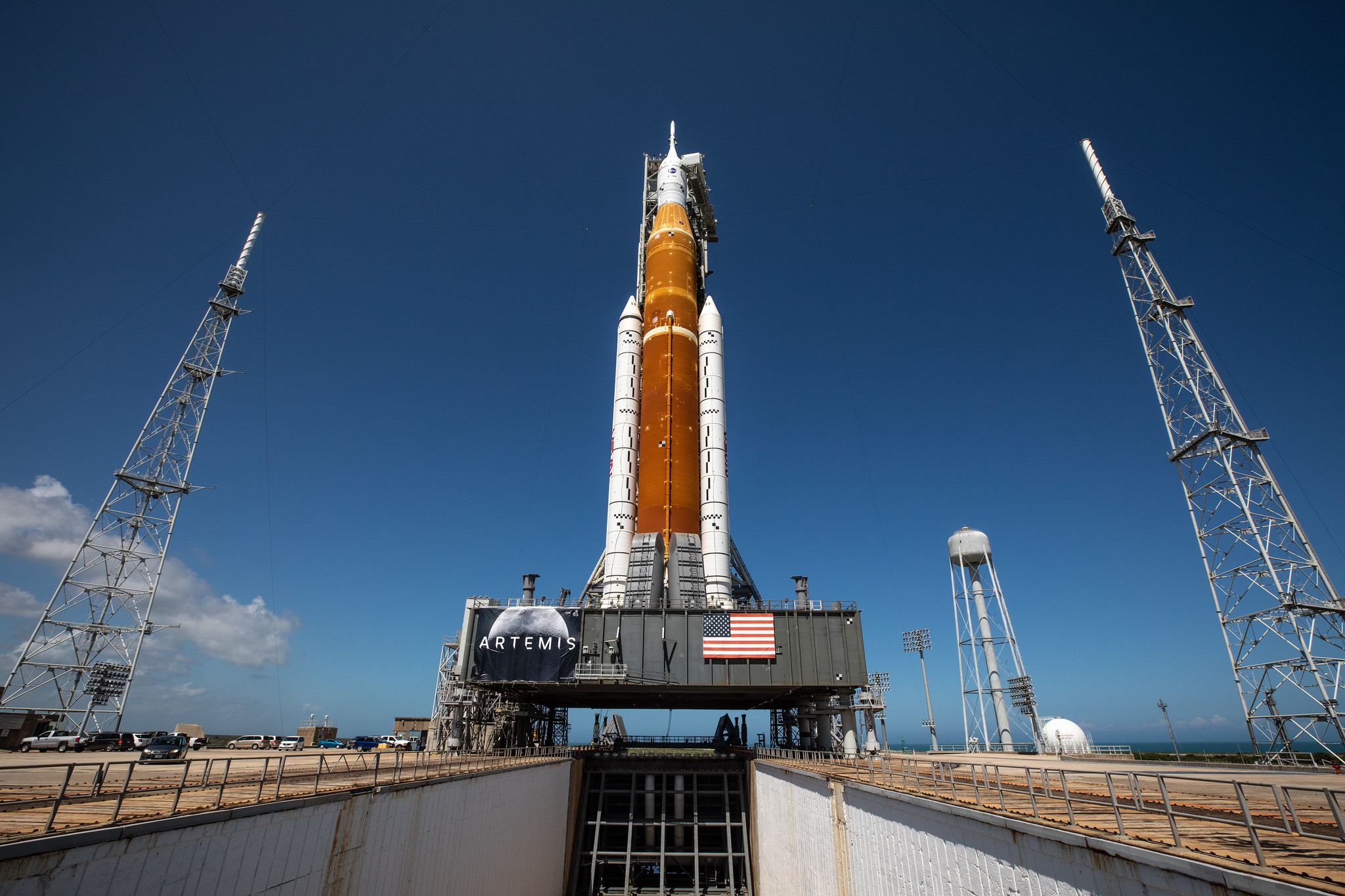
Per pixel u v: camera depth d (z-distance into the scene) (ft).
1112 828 41.55
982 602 216.74
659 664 145.89
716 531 188.96
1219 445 160.66
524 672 144.15
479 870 81.92
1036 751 188.14
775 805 117.39
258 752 146.72
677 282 225.97
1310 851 34.65
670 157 267.39
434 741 174.09
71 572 169.99
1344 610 134.51
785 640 148.46
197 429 197.67
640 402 209.46
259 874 44.73
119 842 35.14
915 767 76.84
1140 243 188.44
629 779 164.86
